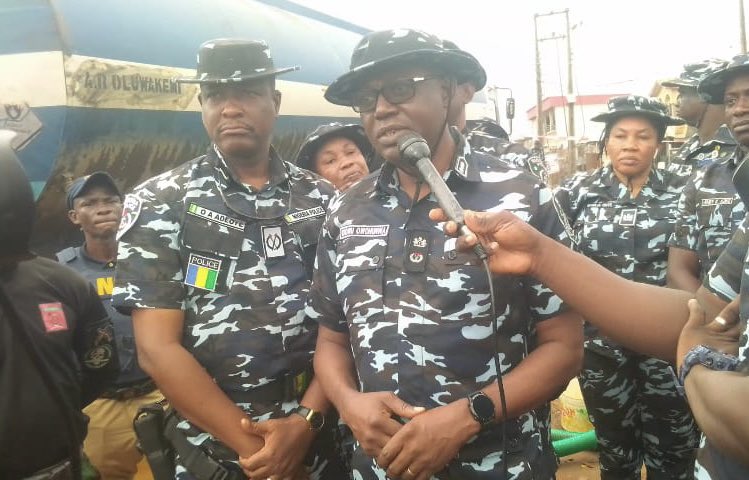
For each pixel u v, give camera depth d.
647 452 3.09
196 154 4.63
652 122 3.13
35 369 1.76
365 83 1.59
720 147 3.30
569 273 1.33
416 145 1.50
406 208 1.66
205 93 2.04
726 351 1.17
